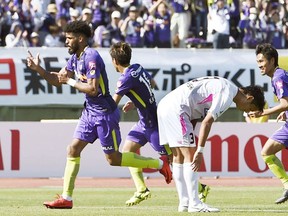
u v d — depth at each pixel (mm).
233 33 67875
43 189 48531
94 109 31766
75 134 32062
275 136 35344
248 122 57938
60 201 31906
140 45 67062
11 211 31016
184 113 29406
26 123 55000
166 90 61438
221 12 66438
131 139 34906
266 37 69312
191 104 29375
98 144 55406
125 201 39438
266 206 35219
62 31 67938
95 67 30875
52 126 55312
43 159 55250
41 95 60531
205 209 29688
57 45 67438
